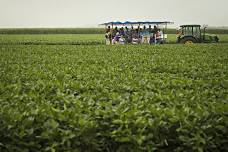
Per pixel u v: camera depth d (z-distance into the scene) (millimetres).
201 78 14008
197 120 7207
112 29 48625
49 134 6832
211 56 25641
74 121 7047
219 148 7480
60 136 6875
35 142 6914
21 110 7906
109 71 15383
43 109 7859
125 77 13562
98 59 22828
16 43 49438
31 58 24094
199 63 20094
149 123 6973
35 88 11133
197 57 24469
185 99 9227
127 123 7023
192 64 19328
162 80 12672
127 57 24172
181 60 21922
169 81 12312
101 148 7211
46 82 12125
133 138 6742
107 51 30891
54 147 6738
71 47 36531
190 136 7043
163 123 7051
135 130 6977
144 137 6664
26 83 12258
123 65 18781
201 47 36250
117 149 7043
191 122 7078
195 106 8422
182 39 49094
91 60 22141
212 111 7613
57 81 12102
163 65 18766
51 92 10906
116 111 7598
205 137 6984
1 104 8656
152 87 11359
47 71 15742
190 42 48875
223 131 7188
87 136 6957
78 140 6906
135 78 13336
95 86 11438
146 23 48438
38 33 100938
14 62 21250
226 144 7430
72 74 14586
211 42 49375
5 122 6984
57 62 21281
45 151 6848
